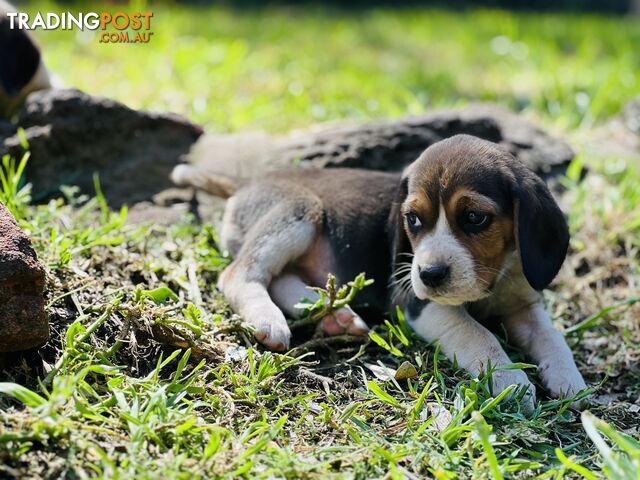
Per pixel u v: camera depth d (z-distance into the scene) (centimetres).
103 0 205
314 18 270
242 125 148
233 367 103
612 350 113
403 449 96
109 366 98
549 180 137
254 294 109
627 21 311
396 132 134
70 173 129
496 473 91
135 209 125
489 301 112
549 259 105
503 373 104
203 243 118
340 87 174
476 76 202
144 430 93
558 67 207
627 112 157
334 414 100
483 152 106
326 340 108
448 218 104
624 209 130
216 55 183
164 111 140
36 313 97
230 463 93
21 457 91
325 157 131
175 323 104
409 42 239
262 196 115
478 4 339
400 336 108
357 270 113
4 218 99
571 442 100
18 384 97
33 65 139
